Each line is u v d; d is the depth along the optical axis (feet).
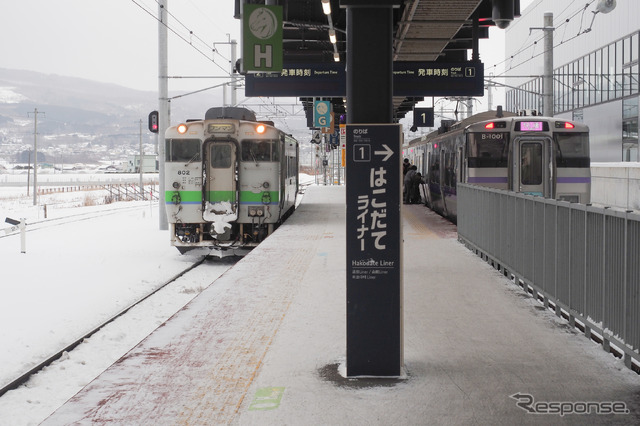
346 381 19.21
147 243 74.33
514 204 34.32
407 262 41.04
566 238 25.85
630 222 19.60
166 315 39.27
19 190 239.09
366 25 19.60
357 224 19.57
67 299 43.11
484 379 19.16
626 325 19.85
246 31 34.17
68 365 29.17
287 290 32.91
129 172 444.55
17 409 23.82
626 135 138.82
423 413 16.71
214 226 58.34
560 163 57.00
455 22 55.06
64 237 80.38
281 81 63.41
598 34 150.10
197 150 58.39
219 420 16.48
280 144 61.72
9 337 33.42
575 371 19.79
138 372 20.30
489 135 57.11
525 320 26.22
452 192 68.74
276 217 59.57
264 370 20.35
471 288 32.76
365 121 19.72
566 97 170.81
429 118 115.03
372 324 19.57
